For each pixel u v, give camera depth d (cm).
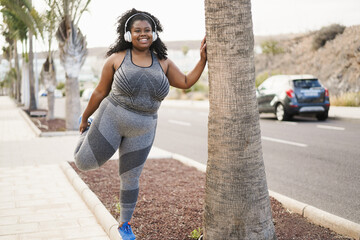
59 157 821
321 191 557
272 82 1577
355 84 2256
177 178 596
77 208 472
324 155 814
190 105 2547
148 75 282
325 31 2989
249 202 295
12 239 381
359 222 434
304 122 1427
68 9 1161
